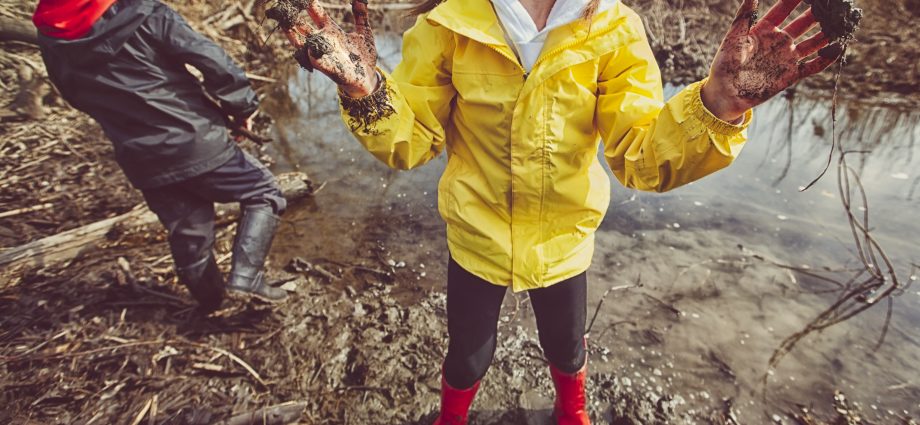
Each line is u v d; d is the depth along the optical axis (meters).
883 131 4.36
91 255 2.93
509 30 1.19
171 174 2.13
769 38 0.94
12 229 3.10
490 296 1.57
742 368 2.34
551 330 1.68
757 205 3.44
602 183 1.46
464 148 1.44
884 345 2.42
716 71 0.98
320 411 2.17
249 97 2.26
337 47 1.10
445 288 2.83
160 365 2.32
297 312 2.65
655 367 2.36
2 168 3.71
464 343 1.65
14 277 2.72
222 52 2.12
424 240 3.22
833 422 2.10
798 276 2.83
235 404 2.17
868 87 5.10
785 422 2.12
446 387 1.81
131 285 2.70
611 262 3.00
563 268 1.49
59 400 2.14
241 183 2.36
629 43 1.19
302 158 4.20
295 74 6.01
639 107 1.20
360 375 2.32
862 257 2.73
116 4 1.91
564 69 1.21
